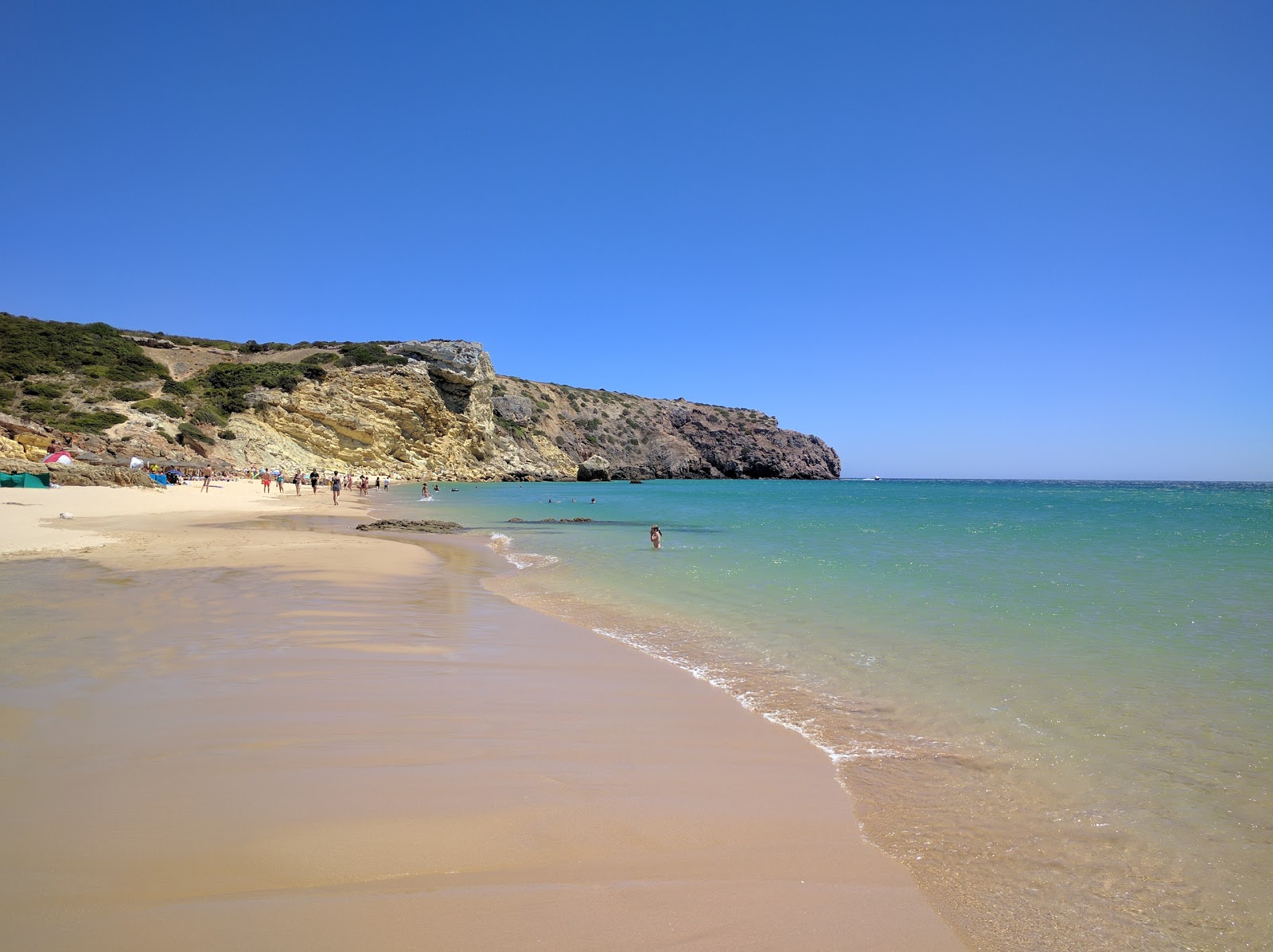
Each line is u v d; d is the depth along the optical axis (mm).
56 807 3590
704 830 3746
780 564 15750
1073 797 4305
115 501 30188
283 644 7516
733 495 65062
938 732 5422
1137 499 63844
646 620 9828
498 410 109688
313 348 88625
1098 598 10938
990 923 2988
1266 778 4555
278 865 3107
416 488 67688
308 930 2625
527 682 6582
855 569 14586
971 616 9703
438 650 7715
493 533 25297
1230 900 3246
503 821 3688
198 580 11688
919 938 2838
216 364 73312
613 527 28766
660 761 4738
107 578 11555
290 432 68500
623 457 124312
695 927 2799
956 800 4258
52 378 58656
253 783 3996
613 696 6254
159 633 7789
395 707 5598
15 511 24172
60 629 7805
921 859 3535
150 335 85625
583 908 2893
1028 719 5668
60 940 2492
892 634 8711
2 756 4250
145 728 4840
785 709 6000
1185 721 5562
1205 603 10484
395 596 11125
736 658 7727
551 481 100750
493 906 2869
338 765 4332
